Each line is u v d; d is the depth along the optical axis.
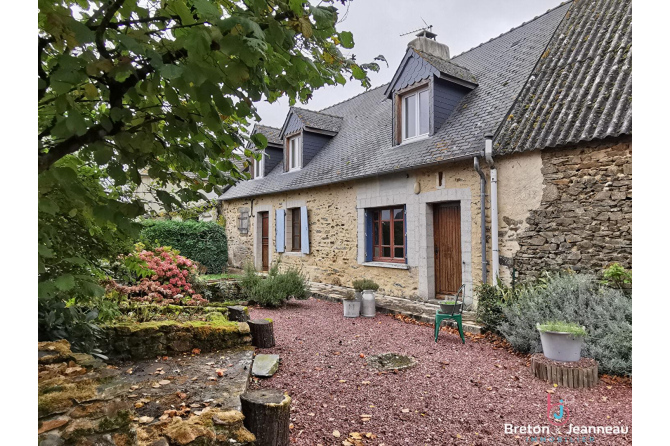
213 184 2.42
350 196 9.77
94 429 1.64
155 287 5.67
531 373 4.34
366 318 7.07
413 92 8.90
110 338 3.90
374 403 3.52
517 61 8.36
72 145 1.58
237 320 5.45
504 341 5.56
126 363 3.85
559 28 7.76
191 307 5.45
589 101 5.89
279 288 7.95
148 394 3.02
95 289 1.98
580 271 5.62
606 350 4.36
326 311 7.67
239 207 14.62
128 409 1.80
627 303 4.61
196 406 2.77
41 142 1.68
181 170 2.47
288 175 12.38
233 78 1.53
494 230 6.58
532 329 5.01
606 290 5.02
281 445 2.58
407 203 8.28
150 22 1.71
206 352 4.32
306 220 11.12
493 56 9.34
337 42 2.15
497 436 2.99
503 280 6.54
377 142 10.04
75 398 1.72
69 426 1.59
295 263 11.68
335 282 10.18
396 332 6.10
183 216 2.87
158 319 4.73
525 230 6.26
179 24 1.61
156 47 1.64
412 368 4.48
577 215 5.69
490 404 3.55
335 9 2.00
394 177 8.57
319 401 3.51
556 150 5.91
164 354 4.12
